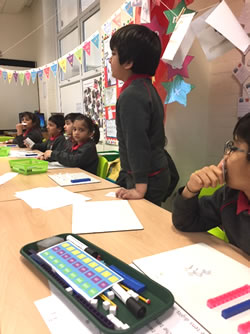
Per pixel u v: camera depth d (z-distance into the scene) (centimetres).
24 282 52
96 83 317
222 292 49
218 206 77
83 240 68
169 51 111
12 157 229
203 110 200
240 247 68
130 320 42
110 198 111
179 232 77
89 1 326
